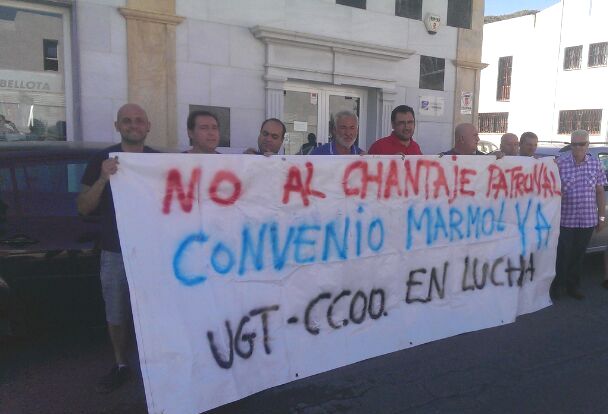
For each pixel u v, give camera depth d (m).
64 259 3.46
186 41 7.00
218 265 2.93
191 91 7.12
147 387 2.64
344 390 3.34
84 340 4.04
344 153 4.40
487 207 4.23
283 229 3.16
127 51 6.64
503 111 27.50
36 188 3.47
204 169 2.87
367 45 8.25
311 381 3.46
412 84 9.17
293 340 3.22
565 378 3.56
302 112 8.35
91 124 6.55
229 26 7.28
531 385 3.45
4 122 6.40
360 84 8.50
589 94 23.48
